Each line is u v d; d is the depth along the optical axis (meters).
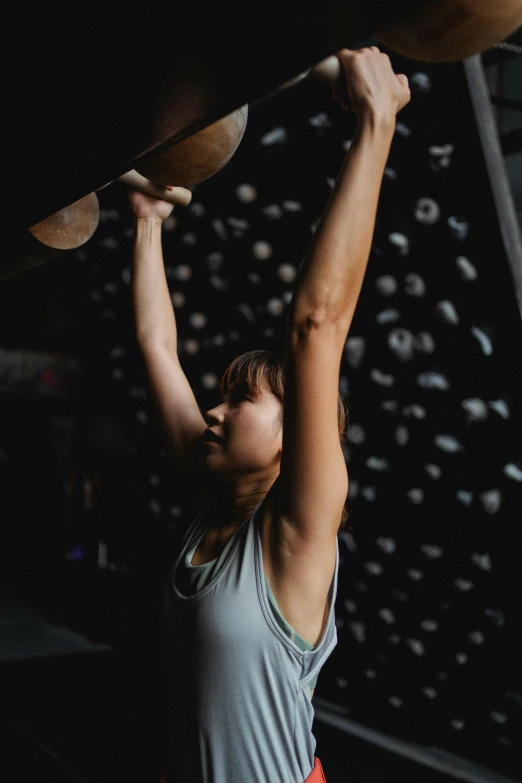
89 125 0.64
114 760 3.03
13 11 0.62
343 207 0.79
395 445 3.10
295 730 0.90
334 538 0.90
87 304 5.31
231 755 0.87
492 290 2.84
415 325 3.08
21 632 4.93
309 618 0.89
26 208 0.81
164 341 1.26
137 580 4.67
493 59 2.84
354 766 3.16
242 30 0.50
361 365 3.22
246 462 1.00
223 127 0.79
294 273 3.42
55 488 5.86
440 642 3.13
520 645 2.93
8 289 6.01
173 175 0.83
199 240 3.88
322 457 0.84
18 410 6.17
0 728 3.36
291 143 3.36
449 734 3.19
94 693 3.82
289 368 0.83
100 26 0.58
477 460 2.95
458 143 2.80
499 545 2.94
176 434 1.21
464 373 2.96
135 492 4.85
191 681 0.89
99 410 5.32
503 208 2.75
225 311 3.82
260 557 0.88
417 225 2.96
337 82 0.80
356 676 3.49
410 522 3.14
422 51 0.57
